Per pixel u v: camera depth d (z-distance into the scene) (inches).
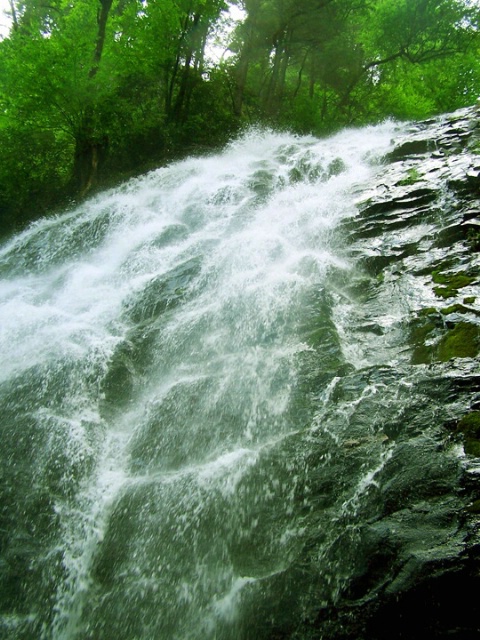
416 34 863.1
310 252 305.6
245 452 185.5
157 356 259.9
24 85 526.3
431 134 434.9
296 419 190.9
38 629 171.9
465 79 974.4
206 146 674.8
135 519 184.7
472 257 246.5
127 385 248.4
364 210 325.1
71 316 313.4
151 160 643.5
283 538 156.6
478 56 941.2
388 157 424.8
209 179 479.2
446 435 155.3
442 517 134.5
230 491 175.6
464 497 136.3
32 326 305.6
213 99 746.2
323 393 195.2
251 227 366.6
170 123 680.4
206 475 185.0
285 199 396.5
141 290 316.2
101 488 200.5
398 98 932.6
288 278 272.7
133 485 196.1
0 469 212.4
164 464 202.2
